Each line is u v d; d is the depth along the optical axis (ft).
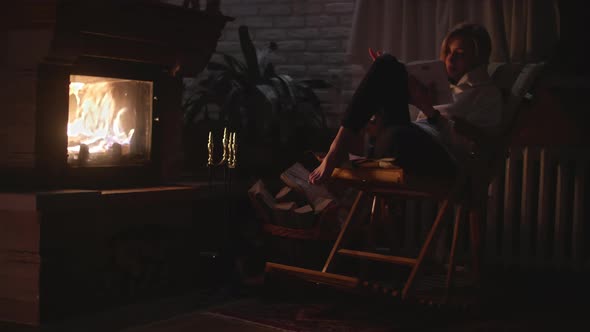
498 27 11.64
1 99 8.71
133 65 9.70
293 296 9.55
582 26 12.12
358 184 8.57
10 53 8.59
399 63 8.06
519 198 12.53
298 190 10.27
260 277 9.91
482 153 8.44
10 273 8.10
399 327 8.09
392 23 12.47
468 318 8.57
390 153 7.93
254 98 12.10
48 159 8.61
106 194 8.63
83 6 8.38
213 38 10.63
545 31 11.57
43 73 8.52
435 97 8.57
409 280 8.07
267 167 12.29
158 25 9.59
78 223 8.41
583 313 8.97
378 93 7.93
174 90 10.43
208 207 10.61
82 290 8.53
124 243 9.08
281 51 14.16
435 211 12.67
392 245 9.62
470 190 8.44
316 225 9.71
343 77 13.66
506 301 9.39
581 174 11.50
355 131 7.93
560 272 11.62
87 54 8.80
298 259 9.84
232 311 8.78
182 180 10.94
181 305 9.11
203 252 10.30
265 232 10.30
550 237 12.46
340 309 8.79
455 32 9.19
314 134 12.97
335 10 13.71
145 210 9.41
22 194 7.82
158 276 9.66
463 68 9.07
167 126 10.34
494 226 11.96
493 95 8.73
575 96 11.98
